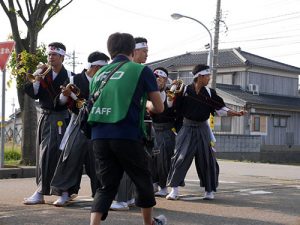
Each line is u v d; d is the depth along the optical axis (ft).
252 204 21.01
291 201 22.09
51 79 19.19
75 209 18.61
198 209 19.42
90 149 18.90
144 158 12.77
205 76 21.58
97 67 18.62
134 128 12.47
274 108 95.09
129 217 17.40
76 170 19.06
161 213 18.38
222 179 32.12
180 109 21.88
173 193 21.84
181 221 16.96
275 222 17.24
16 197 21.68
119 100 12.31
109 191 12.71
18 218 16.78
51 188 18.94
